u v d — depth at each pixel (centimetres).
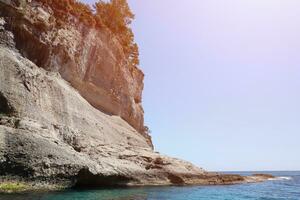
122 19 6256
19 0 3703
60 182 2492
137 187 3225
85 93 4641
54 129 3141
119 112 5372
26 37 3659
